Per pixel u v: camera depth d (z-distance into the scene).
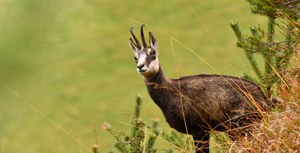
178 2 137.62
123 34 133.75
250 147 18.03
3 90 116.75
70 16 143.25
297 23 22.20
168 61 113.75
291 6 23.55
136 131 23.66
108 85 113.69
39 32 135.25
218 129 24.17
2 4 140.38
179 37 123.25
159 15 135.88
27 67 123.31
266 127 18.33
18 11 139.50
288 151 17.16
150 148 23.50
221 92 23.81
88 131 94.44
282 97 20.16
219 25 124.12
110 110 101.81
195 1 135.62
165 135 25.00
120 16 139.25
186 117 24.47
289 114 18.30
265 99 23.17
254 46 24.81
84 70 122.31
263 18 119.62
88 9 145.00
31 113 109.12
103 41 131.25
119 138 23.72
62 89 115.25
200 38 120.69
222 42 115.94
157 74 25.19
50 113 107.00
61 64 125.44
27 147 96.81
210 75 24.52
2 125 106.19
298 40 22.17
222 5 131.12
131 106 101.00
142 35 26.36
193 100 24.11
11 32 132.75
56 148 86.88
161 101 25.14
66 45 131.50
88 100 109.69
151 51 25.59
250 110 23.03
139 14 139.00
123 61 123.12
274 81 23.36
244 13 125.19
